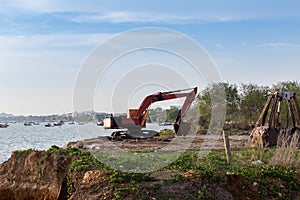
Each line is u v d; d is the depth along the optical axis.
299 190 13.12
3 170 17.39
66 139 47.78
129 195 11.77
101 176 13.00
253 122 35.56
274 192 12.75
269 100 22.23
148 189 11.98
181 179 12.48
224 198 12.06
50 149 17.22
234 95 35.91
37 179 16.08
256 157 16.05
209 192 12.08
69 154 16.05
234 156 16.41
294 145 16.59
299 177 13.88
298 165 14.91
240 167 14.21
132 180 12.52
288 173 13.84
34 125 118.56
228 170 13.68
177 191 11.97
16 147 36.69
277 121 22.06
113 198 11.83
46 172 15.88
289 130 20.23
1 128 96.56
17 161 17.30
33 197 15.84
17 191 16.25
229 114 35.59
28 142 42.88
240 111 36.31
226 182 12.59
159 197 11.67
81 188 12.85
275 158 15.26
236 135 28.66
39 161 16.38
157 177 12.81
